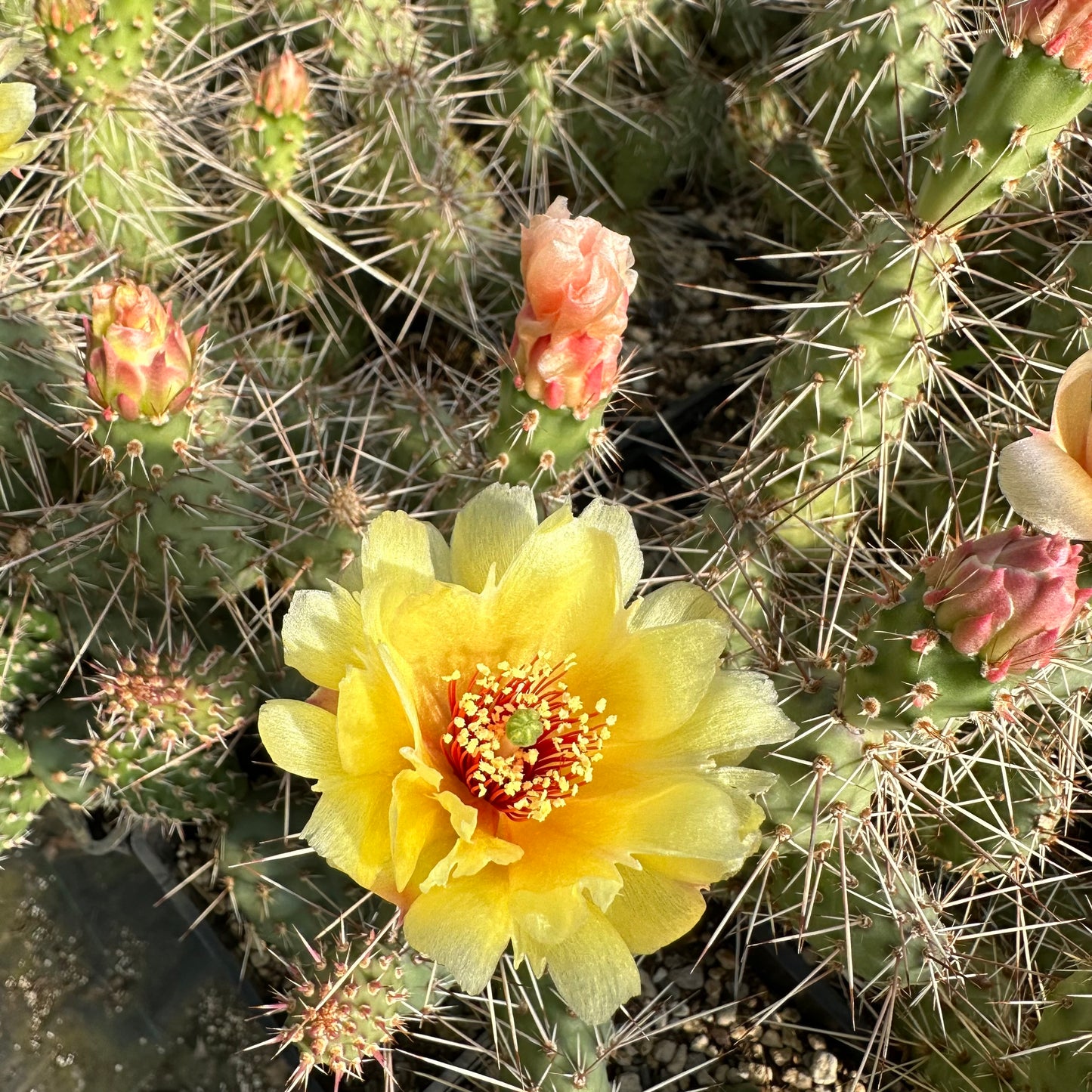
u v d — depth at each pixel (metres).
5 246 0.34
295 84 0.32
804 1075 0.31
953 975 0.29
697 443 0.38
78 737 0.31
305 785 0.31
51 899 0.33
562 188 0.40
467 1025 0.31
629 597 0.26
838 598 0.29
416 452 0.34
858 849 0.28
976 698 0.25
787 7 0.39
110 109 0.33
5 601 0.31
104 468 0.32
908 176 0.31
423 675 0.25
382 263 0.37
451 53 0.39
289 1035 0.27
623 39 0.36
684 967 0.32
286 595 0.30
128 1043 0.31
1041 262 0.35
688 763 0.25
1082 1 0.27
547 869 0.24
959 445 0.33
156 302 0.27
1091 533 0.25
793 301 0.38
